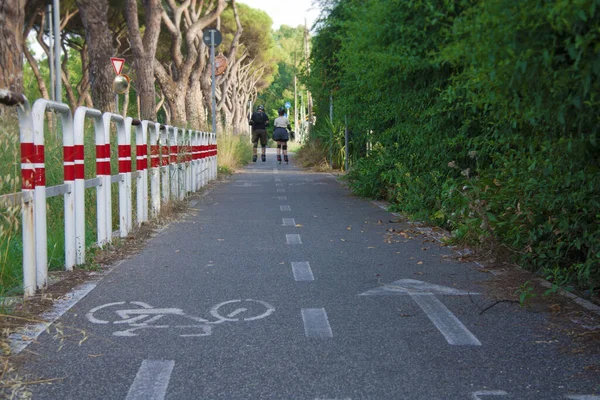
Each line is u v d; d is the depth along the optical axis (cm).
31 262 546
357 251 778
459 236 798
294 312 508
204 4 4062
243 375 373
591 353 408
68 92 3734
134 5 2536
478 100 499
